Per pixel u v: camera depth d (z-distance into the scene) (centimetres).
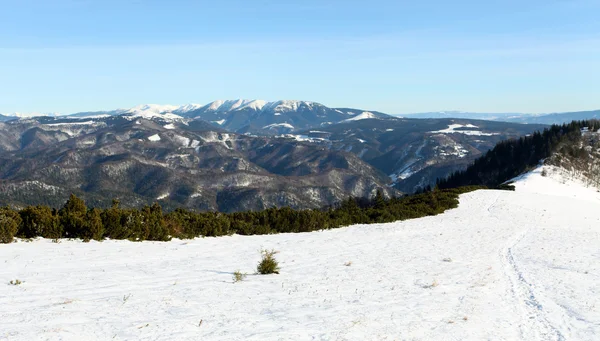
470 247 1928
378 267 1377
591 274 1327
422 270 1349
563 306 955
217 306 830
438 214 3684
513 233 2534
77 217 1641
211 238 1991
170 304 824
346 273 1257
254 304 866
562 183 9525
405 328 755
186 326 695
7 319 681
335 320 777
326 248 1769
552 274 1317
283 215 2548
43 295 841
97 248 1463
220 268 1253
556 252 1808
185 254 1484
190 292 930
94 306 779
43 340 596
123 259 1301
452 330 761
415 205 3812
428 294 1027
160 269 1180
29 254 1269
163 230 1828
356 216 3056
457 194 5181
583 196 8400
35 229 1575
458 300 984
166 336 641
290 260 1460
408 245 1941
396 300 957
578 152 13588
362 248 1809
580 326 813
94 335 630
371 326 754
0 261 1145
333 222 2739
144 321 708
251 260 1422
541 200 4894
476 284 1169
